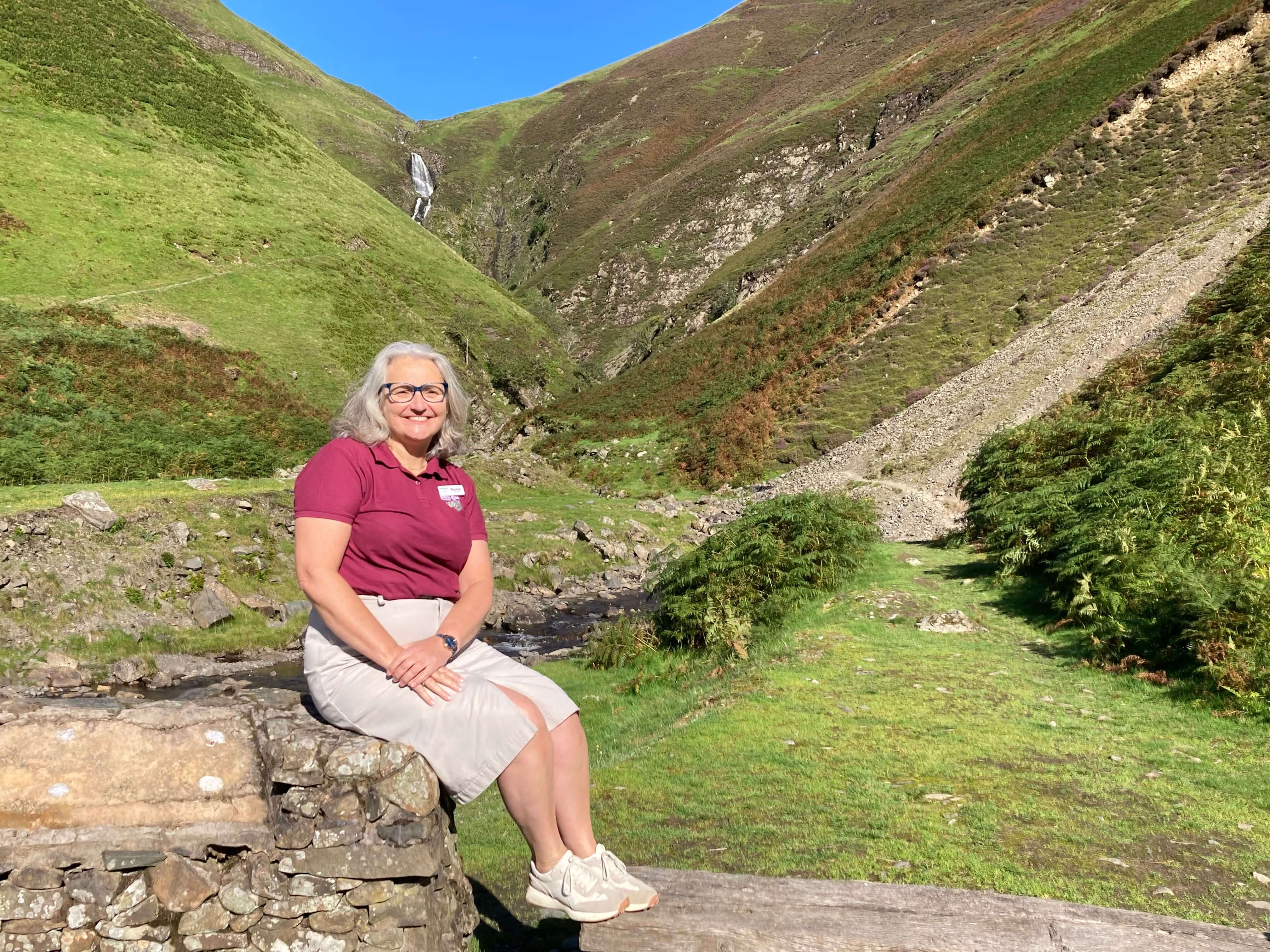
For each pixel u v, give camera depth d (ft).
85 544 48.88
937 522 62.95
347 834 7.69
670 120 500.74
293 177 229.66
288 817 7.77
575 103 585.63
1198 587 22.33
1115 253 118.32
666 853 14.26
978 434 80.48
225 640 49.03
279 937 7.66
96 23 225.15
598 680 35.42
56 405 111.86
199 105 226.58
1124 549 26.99
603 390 180.75
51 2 218.18
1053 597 30.35
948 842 13.67
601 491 123.95
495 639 53.47
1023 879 12.23
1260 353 48.32
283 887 7.71
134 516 52.54
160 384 130.41
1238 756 17.26
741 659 29.96
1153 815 14.60
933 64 343.67
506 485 96.94
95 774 7.69
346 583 7.99
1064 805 15.20
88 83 203.21
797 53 546.67
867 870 12.78
